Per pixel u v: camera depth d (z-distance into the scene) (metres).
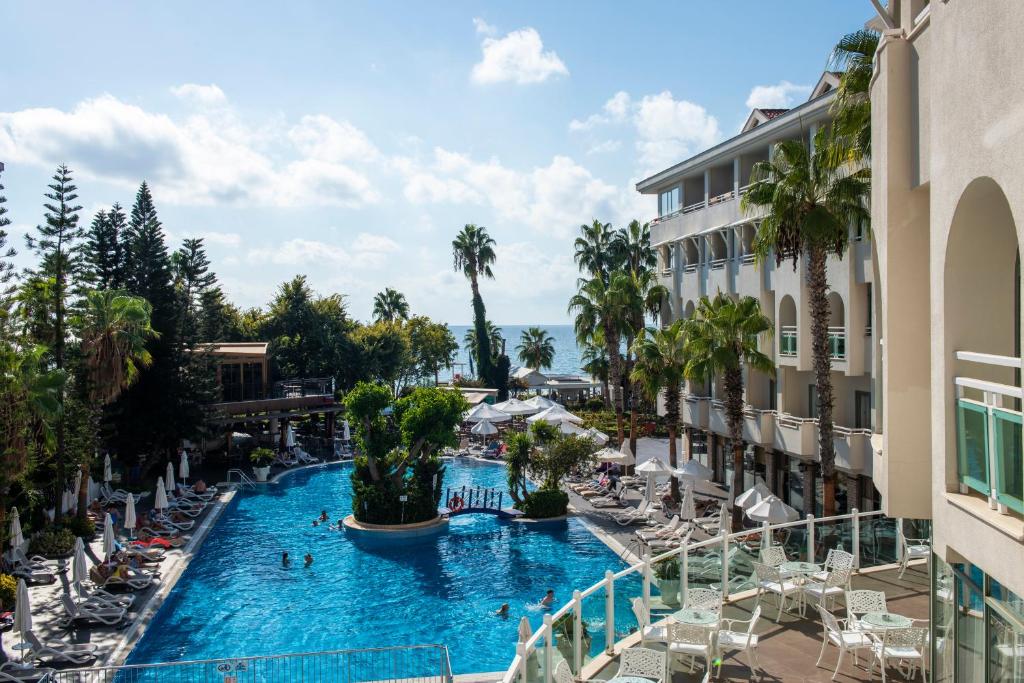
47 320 33.75
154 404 41.84
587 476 40.03
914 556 16.78
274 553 29.91
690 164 38.12
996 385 6.18
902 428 8.94
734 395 28.70
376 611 23.58
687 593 13.20
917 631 10.72
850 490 26.66
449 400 33.38
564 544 30.62
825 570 14.90
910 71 8.73
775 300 31.53
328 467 49.00
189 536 31.64
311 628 22.22
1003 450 6.04
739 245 34.44
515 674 8.92
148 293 42.41
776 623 13.35
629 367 58.78
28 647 19.03
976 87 6.24
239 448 51.25
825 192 22.56
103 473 40.06
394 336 71.44
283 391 56.06
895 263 8.86
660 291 43.88
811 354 29.23
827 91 28.48
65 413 31.83
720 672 11.30
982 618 7.55
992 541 6.23
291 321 70.00
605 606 12.19
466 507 35.66
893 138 8.85
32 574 24.86
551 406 52.91
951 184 6.84
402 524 32.59
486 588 25.64
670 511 32.19
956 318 7.09
